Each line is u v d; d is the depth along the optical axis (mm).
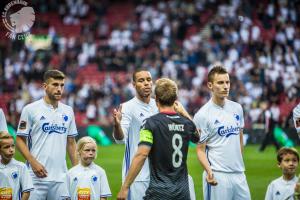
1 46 44094
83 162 12219
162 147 9844
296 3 48438
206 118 11641
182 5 48781
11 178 11461
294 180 11555
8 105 37875
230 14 47812
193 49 43750
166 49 43562
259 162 25094
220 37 45219
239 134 11820
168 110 10094
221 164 11586
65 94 40000
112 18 51000
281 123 34656
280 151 11578
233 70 41500
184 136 10016
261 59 42250
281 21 46938
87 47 45000
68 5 50938
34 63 42750
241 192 11688
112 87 40438
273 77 40281
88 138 12273
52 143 12062
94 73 43625
